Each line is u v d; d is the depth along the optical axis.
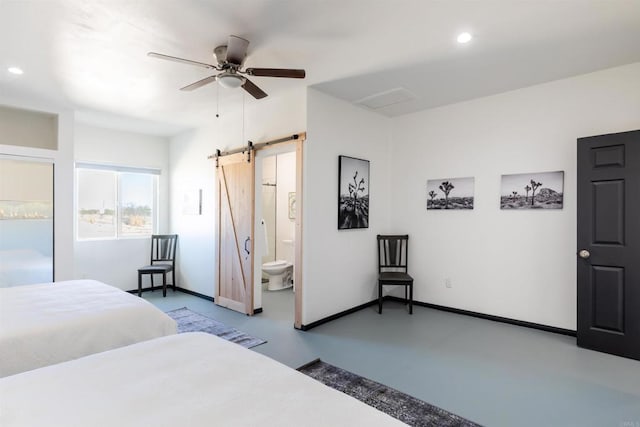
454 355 3.04
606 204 3.06
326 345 3.27
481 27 2.50
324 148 3.91
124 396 1.17
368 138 4.55
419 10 2.28
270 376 1.33
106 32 2.50
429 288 4.56
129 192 5.58
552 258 3.62
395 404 2.25
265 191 6.29
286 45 2.76
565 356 3.01
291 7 2.23
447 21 2.42
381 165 4.80
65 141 4.23
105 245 5.24
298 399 1.17
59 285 3.02
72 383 1.26
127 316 2.29
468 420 2.08
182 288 5.65
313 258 3.79
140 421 1.03
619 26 2.50
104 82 3.45
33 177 3.97
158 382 1.27
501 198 3.94
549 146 3.62
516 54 2.95
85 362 1.43
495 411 2.18
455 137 4.30
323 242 3.92
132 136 5.52
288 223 6.20
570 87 3.49
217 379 1.30
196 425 1.01
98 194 5.28
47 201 4.05
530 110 3.74
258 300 4.39
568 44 2.78
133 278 5.52
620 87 3.23
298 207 3.76
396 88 3.75
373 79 3.48
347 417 1.06
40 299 2.54
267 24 2.43
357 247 4.42
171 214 5.89
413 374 2.67
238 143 4.56
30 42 2.64
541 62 3.12
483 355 3.04
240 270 4.47
